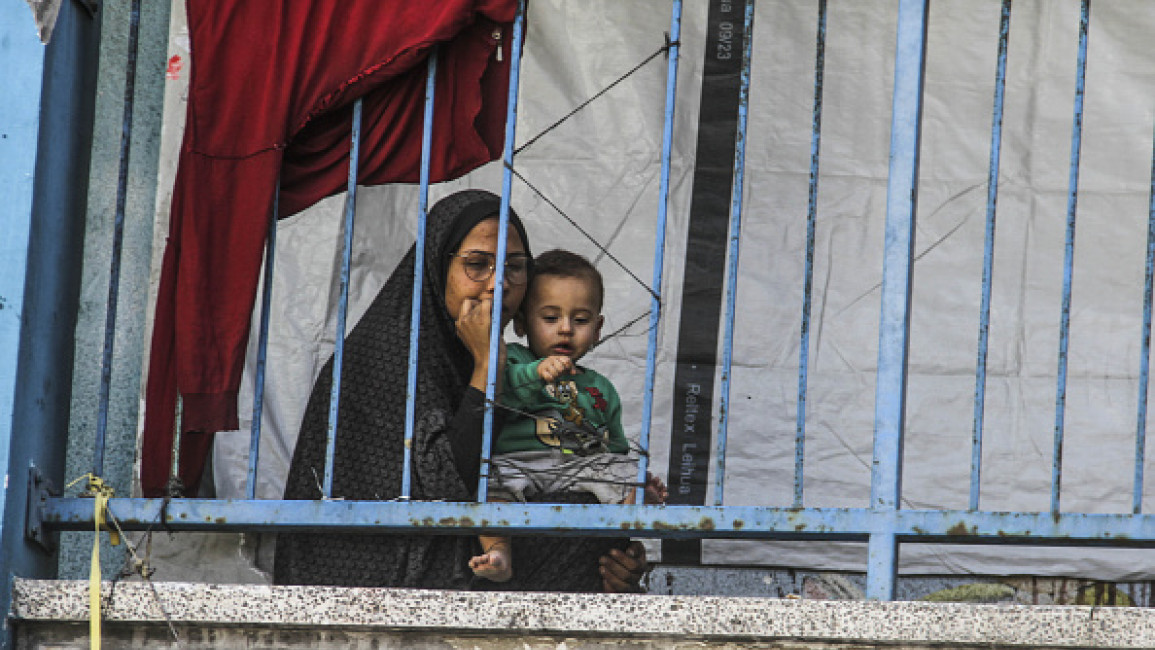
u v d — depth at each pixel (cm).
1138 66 1911
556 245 1936
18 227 1451
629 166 1948
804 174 1933
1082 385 1873
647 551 1903
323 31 1522
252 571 1853
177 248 1514
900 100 1464
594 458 1620
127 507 1470
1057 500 1404
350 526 1458
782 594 1891
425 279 1677
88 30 1577
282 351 1922
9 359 1429
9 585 1412
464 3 1512
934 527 1400
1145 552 1850
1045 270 1892
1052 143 1909
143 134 1934
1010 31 1934
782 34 1953
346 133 1556
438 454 1574
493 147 1594
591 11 1977
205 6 1524
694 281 1922
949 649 1345
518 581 1592
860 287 1914
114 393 1884
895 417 1423
